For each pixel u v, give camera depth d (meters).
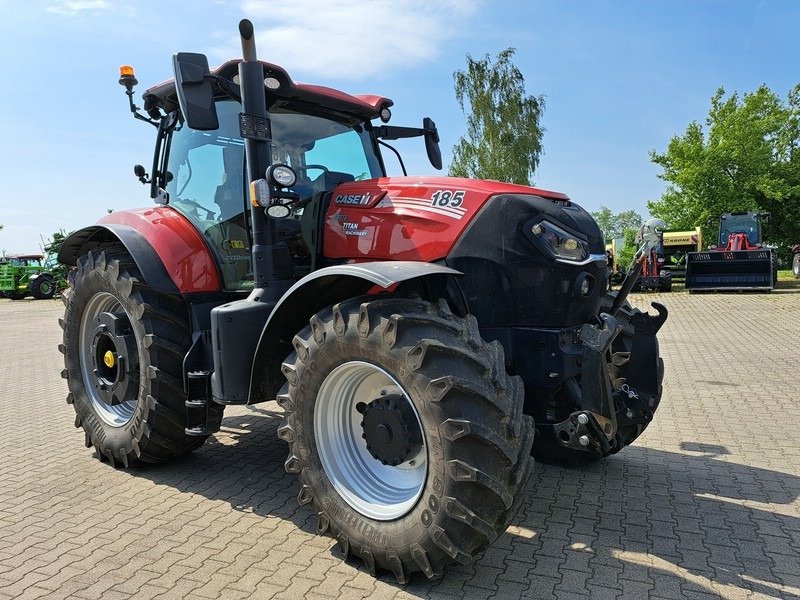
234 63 3.54
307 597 2.41
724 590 2.42
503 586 2.47
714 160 28.92
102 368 4.12
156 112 4.25
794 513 3.13
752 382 6.16
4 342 12.28
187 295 3.73
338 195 3.44
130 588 2.51
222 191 3.81
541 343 2.92
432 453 2.32
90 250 4.55
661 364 3.54
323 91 3.83
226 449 4.41
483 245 2.96
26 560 2.77
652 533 2.93
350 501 2.66
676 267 21.80
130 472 3.96
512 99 26.78
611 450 3.65
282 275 3.31
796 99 31.61
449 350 2.35
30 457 4.36
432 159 4.56
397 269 2.51
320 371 2.68
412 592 2.44
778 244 31.59
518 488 2.38
